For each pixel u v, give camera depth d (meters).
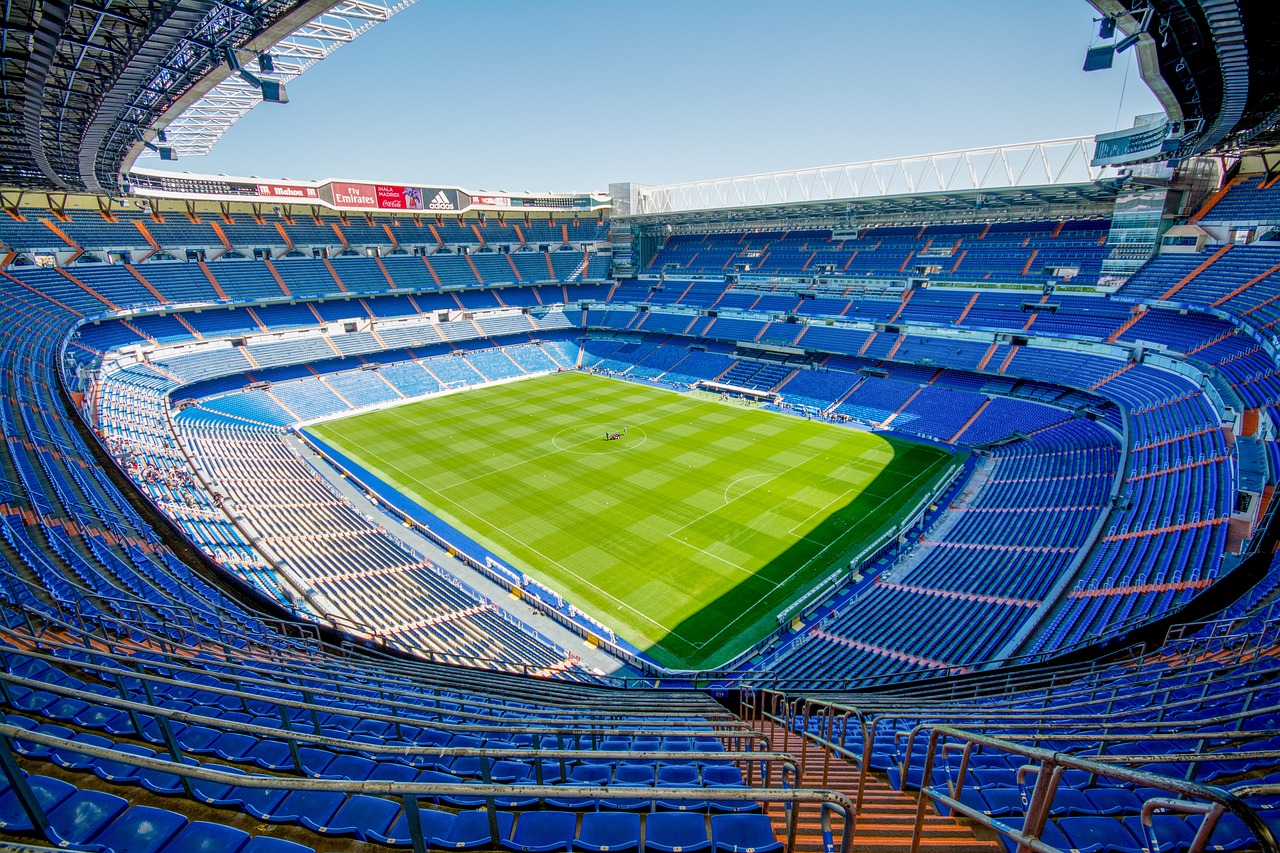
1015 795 8.80
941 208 75.75
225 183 74.06
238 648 15.88
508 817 7.64
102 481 29.05
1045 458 49.53
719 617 34.69
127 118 29.62
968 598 32.72
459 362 85.38
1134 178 54.12
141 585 20.05
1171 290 54.44
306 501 45.97
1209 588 21.00
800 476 51.66
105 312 62.25
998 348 65.38
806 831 8.06
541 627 34.12
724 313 88.62
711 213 87.62
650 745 12.34
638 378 84.19
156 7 18.33
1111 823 7.68
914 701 18.48
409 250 93.69
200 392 67.50
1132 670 16.16
